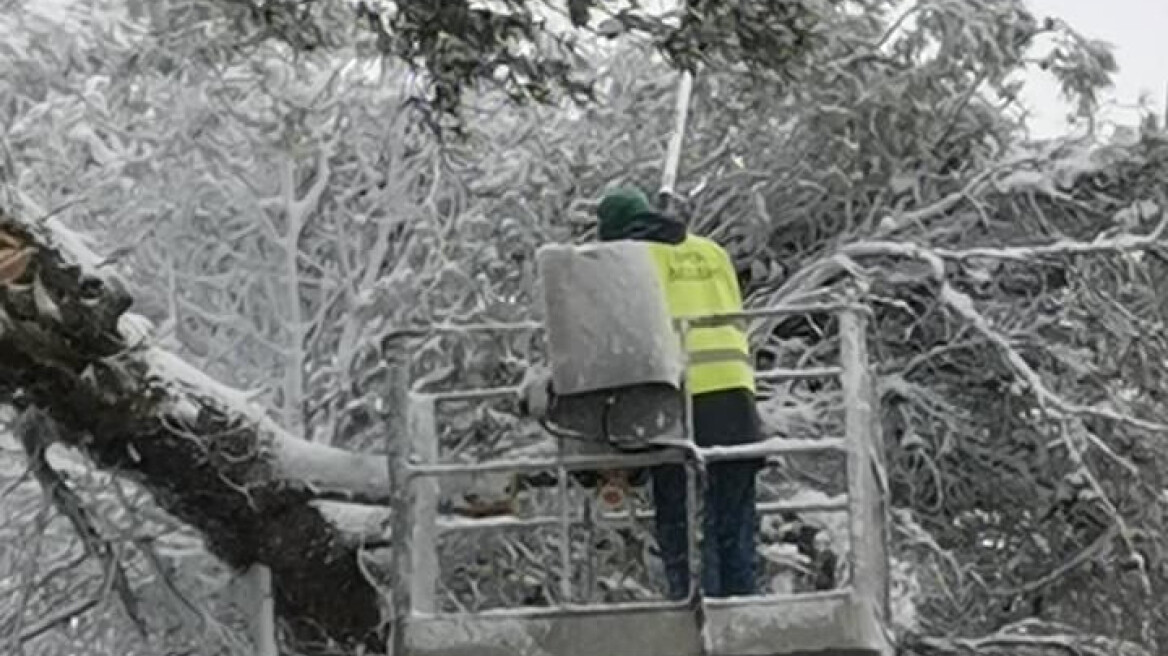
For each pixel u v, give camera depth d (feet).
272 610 43.60
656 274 32.78
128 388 39.81
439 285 50.80
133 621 44.70
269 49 51.31
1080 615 53.42
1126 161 53.62
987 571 54.19
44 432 42.32
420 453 35.14
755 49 38.14
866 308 34.47
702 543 32.81
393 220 52.60
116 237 53.78
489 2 37.06
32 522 46.57
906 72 53.26
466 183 52.65
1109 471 52.42
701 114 54.39
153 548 45.34
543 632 31.71
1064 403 51.21
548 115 54.80
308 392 51.31
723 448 32.96
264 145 53.16
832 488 49.37
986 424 53.21
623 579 46.29
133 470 41.29
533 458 34.73
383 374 50.83
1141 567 51.16
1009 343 52.16
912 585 50.60
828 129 53.26
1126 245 52.31
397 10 37.17
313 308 53.16
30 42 55.31
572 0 37.24
